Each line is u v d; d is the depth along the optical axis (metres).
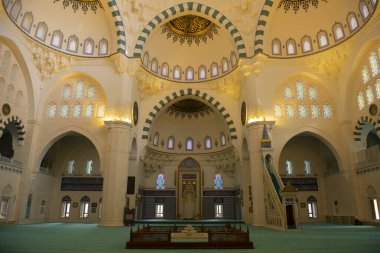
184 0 18.47
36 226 14.47
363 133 16.27
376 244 7.39
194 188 23.56
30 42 15.76
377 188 14.38
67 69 17.27
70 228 13.27
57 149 21.14
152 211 23.02
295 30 17.77
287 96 17.53
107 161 15.55
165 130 24.55
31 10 15.56
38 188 18.02
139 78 18.91
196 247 6.61
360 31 14.99
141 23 18.06
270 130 15.96
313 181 20.62
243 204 18.19
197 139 24.62
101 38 17.81
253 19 17.66
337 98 17.00
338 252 6.05
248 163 18.72
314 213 20.16
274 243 7.65
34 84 16.25
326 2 16.53
